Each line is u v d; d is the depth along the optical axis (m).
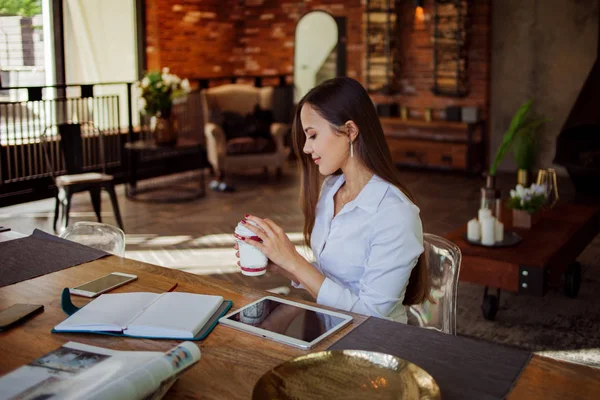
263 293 1.98
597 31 8.49
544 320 4.22
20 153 7.12
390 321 1.77
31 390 1.28
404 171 9.18
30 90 6.75
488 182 4.46
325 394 1.33
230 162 8.34
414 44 9.48
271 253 2.00
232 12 10.43
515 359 1.54
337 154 2.09
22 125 7.06
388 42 9.45
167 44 9.30
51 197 7.17
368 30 9.57
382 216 2.07
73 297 1.94
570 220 4.85
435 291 2.48
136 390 1.23
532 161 5.18
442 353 1.57
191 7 9.62
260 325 1.71
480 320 4.22
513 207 4.66
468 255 4.00
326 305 2.00
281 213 6.98
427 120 9.25
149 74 7.38
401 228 2.05
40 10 8.00
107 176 6.26
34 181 7.00
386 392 1.34
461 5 8.91
